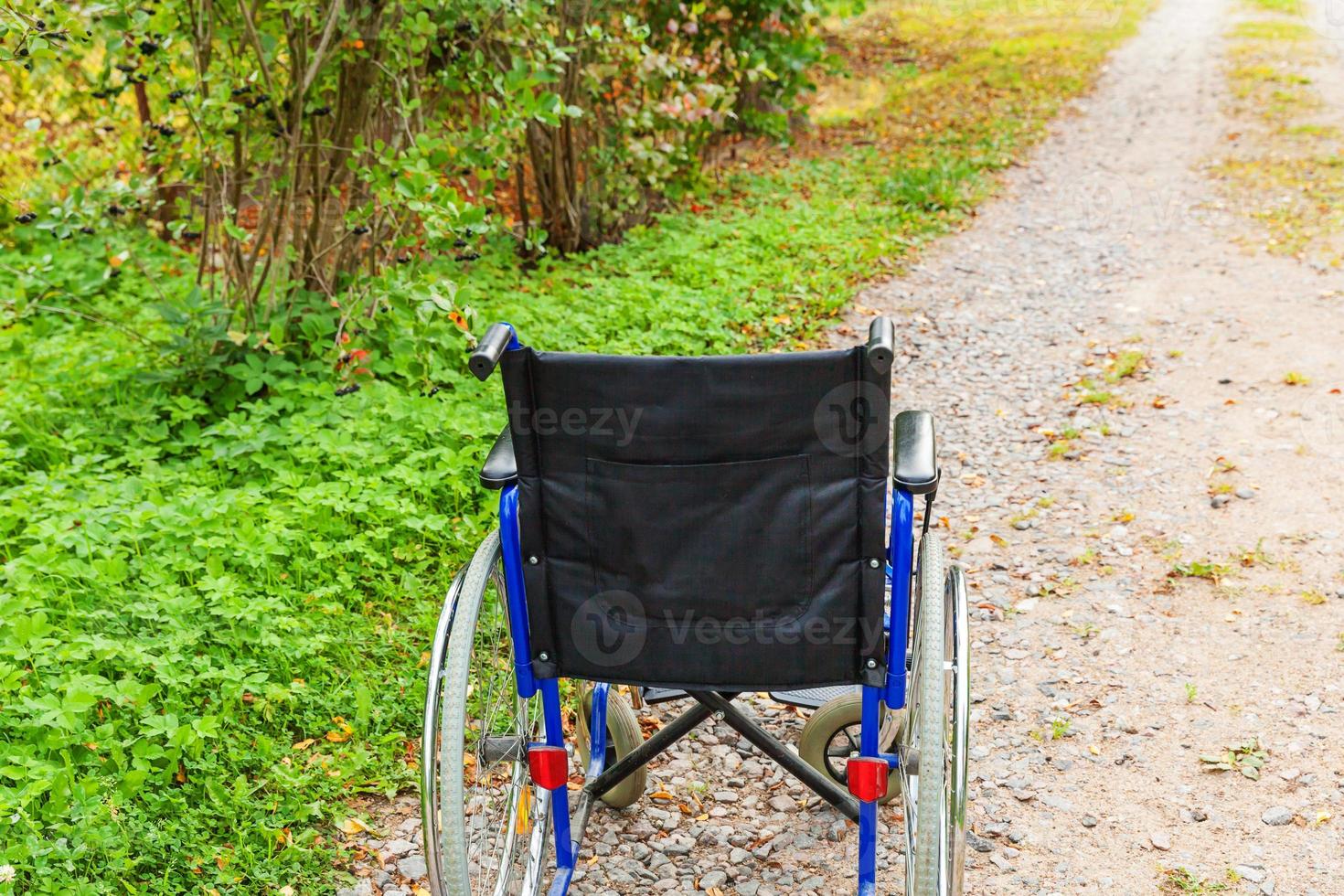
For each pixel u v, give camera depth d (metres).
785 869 2.96
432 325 4.74
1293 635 3.86
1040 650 3.88
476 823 2.97
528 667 2.44
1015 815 3.12
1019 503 4.91
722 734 3.51
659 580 2.31
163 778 3.02
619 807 3.15
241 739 3.25
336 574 4.04
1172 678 3.68
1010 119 12.94
